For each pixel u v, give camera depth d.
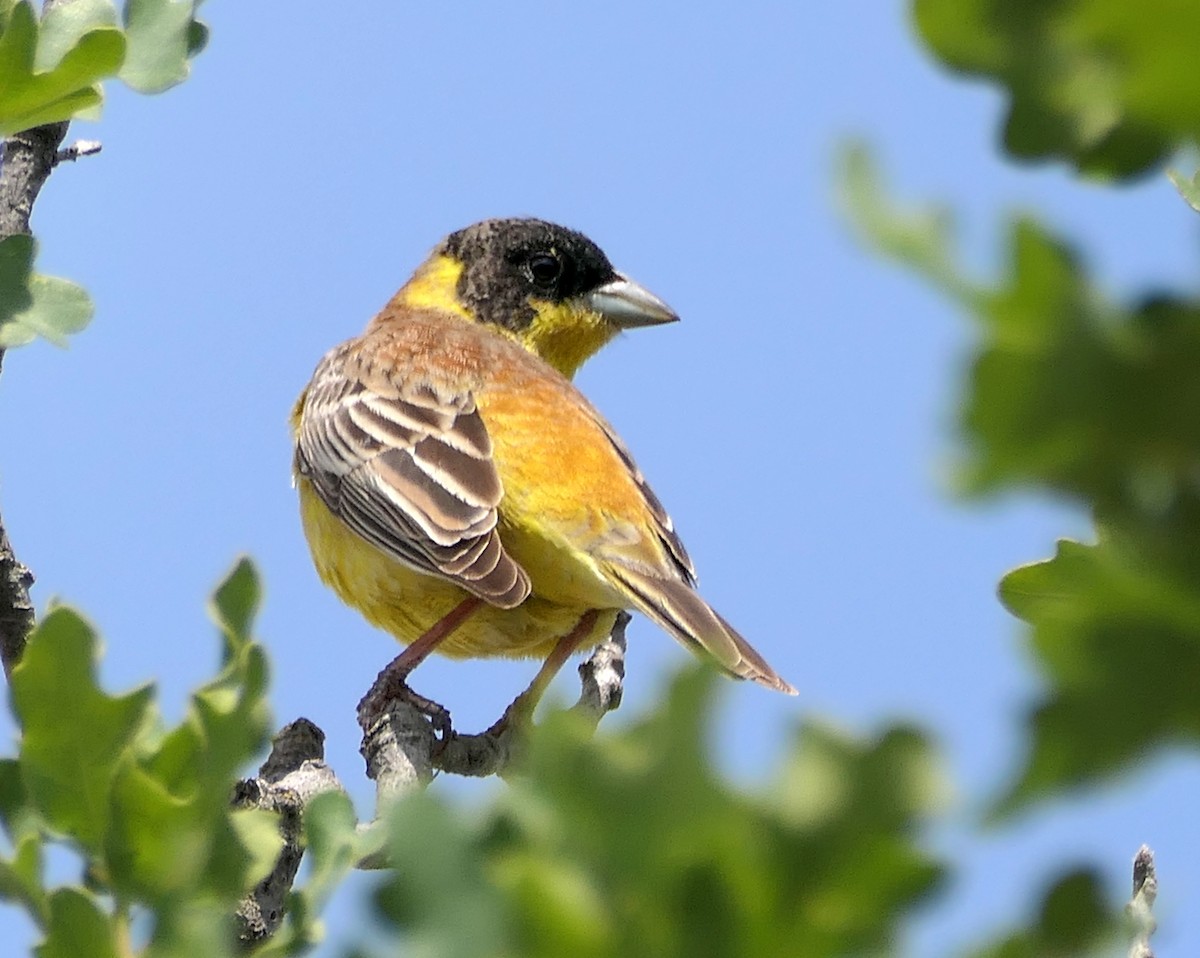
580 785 2.23
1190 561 1.98
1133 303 2.01
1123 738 1.97
